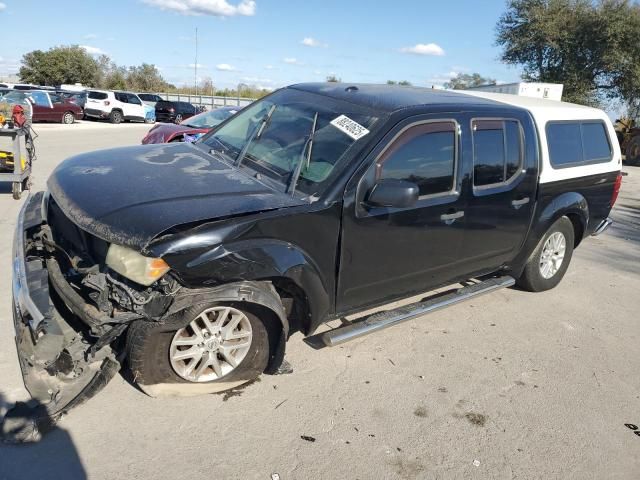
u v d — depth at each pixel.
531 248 5.09
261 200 3.23
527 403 3.66
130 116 28.39
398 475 2.89
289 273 3.18
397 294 4.08
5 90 23.05
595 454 3.22
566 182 5.18
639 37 25.38
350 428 3.21
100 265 3.16
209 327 3.17
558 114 5.18
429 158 3.87
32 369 3.19
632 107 27.20
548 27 26.45
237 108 12.13
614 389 3.94
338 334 3.68
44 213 3.94
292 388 3.54
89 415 3.09
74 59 56.88
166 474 2.73
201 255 2.88
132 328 3.01
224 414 3.21
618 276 6.52
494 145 4.37
